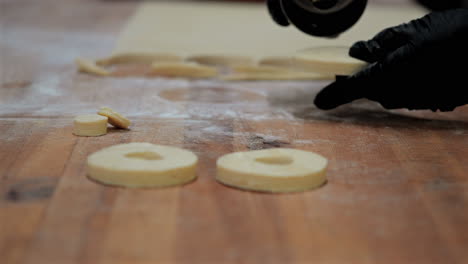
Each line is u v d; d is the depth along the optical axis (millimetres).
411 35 1267
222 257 709
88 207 845
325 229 792
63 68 1992
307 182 926
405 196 916
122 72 1925
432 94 1317
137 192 903
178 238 755
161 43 2574
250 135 1241
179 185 937
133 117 1363
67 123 1300
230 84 1782
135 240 748
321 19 1263
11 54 2279
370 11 3857
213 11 3938
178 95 1613
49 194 891
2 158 1054
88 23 3275
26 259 697
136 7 4105
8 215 814
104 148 1073
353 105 1526
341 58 1363
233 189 927
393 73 1281
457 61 1266
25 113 1386
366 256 722
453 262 713
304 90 1717
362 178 992
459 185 968
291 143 1190
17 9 3943
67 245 732
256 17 3623
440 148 1170
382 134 1266
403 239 770
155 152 1005
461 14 1277
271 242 751
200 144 1169
